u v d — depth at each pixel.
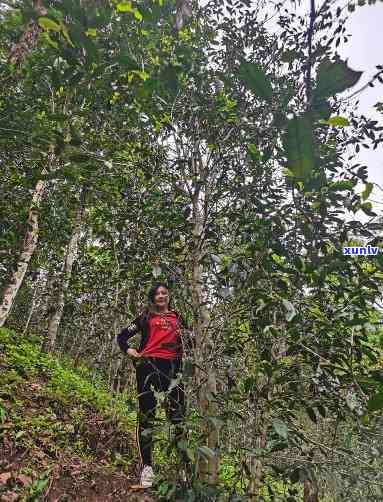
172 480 2.19
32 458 3.00
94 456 3.46
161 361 2.81
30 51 3.33
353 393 1.95
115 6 1.13
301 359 2.17
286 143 0.65
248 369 2.39
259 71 0.67
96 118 2.41
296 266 1.94
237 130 2.43
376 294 2.02
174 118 2.46
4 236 5.46
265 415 2.13
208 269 2.44
